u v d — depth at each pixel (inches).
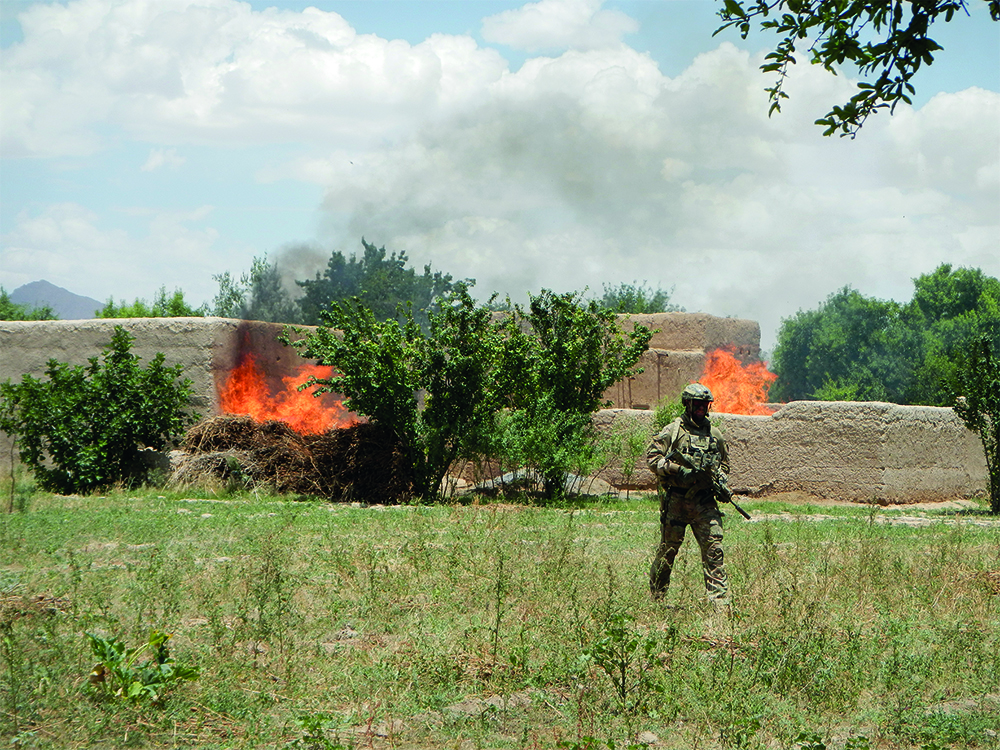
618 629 225.1
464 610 284.0
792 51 216.8
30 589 289.4
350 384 674.2
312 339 695.7
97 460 665.6
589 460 720.3
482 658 234.5
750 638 247.6
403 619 272.8
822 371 2454.5
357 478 671.8
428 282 1701.5
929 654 250.2
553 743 184.1
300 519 503.5
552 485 714.8
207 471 660.7
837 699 213.8
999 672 233.0
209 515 524.4
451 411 694.5
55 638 223.5
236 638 236.4
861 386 2348.7
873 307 2417.6
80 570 325.7
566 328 729.6
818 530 527.8
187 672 196.5
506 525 476.4
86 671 205.0
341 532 454.9
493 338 698.2
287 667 217.6
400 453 679.7
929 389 2244.1
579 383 728.3
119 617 257.4
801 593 307.1
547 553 361.4
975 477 866.1
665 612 284.0
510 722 193.9
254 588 280.1
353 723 191.9
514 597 300.7
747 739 183.3
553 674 219.0
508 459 710.5
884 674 226.5
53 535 414.6
